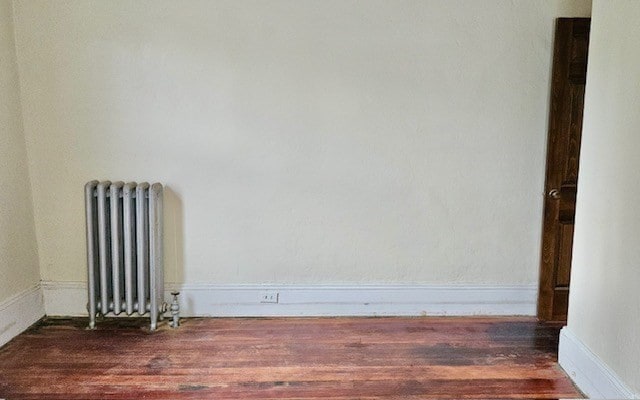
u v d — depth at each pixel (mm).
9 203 3311
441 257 3730
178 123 3521
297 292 3717
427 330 3508
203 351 3172
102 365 2986
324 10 3455
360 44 3494
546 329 3529
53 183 3551
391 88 3541
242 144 3559
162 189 3527
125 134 3520
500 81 3561
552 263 3627
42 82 3447
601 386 2555
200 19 3430
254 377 2865
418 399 2660
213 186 3596
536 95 3582
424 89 3551
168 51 3453
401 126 3582
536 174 3664
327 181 3621
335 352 3174
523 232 3723
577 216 2855
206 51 3459
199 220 3625
